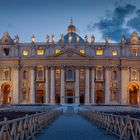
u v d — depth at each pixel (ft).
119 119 82.69
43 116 116.57
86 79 404.57
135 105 377.09
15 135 59.57
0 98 404.57
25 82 407.23
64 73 405.39
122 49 411.75
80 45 409.28
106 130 101.24
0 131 50.83
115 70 408.26
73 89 405.59
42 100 408.67
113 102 404.57
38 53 411.13
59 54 402.52
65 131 103.50
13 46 412.98
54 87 404.77
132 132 65.98
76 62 404.16
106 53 409.90
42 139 81.00
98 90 408.26
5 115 118.62
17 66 404.16
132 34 415.23
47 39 412.36
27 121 74.23
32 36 414.82
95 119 138.31
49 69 406.21
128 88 404.98
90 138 83.71
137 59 403.95
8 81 406.00
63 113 271.90
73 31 462.60
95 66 406.21
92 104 393.50
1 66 407.23
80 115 236.02
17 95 403.75
